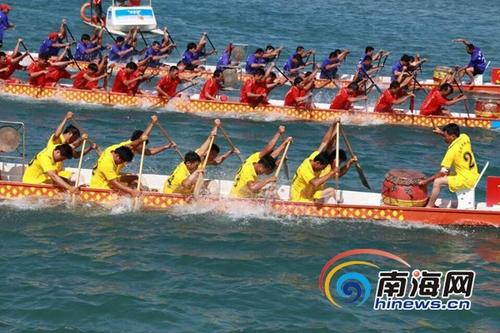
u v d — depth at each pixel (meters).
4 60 72.94
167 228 45.59
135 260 41.81
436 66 98.38
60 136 48.16
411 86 81.06
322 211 47.38
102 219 46.22
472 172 47.81
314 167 47.12
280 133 47.09
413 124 71.06
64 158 46.91
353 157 48.94
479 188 55.81
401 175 47.66
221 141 64.12
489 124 71.12
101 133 64.19
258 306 37.84
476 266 42.94
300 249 43.91
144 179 50.25
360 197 49.16
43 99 72.00
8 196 47.44
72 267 40.78
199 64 87.44
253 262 42.22
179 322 36.16
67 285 38.94
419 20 134.38
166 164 57.41
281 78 76.94
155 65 87.25
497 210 47.44
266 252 43.38
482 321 37.41
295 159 60.53
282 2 142.50
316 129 68.50
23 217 45.97
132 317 36.44
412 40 116.88
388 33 121.25
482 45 116.31
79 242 43.50
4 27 93.06
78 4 126.25
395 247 44.66
